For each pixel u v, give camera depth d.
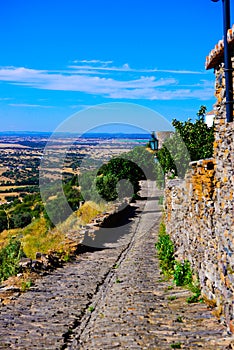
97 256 18.52
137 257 17.05
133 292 11.49
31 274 14.19
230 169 7.47
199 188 10.13
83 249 19.73
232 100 7.80
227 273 7.62
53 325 9.19
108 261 17.23
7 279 13.68
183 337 7.58
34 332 8.72
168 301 10.12
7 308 10.46
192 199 11.21
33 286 12.81
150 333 8.04
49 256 16.48
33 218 30.75
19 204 37.00
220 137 8.39
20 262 14.94
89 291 12.30
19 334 8.59
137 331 8.24
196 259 10.70
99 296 11.79
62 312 10.22
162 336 7.79
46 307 10.60
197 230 10.51
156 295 10.91
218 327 7.84
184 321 8.45
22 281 13.21
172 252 14.47
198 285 10.38
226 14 7.78
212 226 8.88
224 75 8.09
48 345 7.99
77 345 8.12
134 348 7.34
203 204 9.68
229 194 7.52
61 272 15.01
